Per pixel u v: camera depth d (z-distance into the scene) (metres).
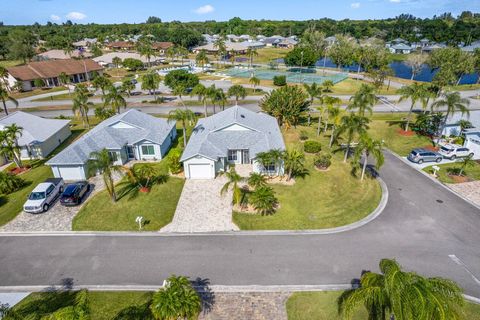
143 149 39.84
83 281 21.33
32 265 22.80
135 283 21.06
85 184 32.22
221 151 35.91
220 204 30.02
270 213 28.55
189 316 16.83
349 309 14.55
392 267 14.55
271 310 18.95
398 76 107.00
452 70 80.19
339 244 24.50
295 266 22.30
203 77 99.56
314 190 32.47
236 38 190.75
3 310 15.41
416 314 12.43
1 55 137.25
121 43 168.00
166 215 28.42
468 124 44.53
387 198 30.98
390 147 44.38
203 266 22.42
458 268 22.09
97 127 42.91
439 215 28.19
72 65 96.62
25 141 40.62
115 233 26.19
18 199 31.56
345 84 88.31
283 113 48.47
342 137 47.66
